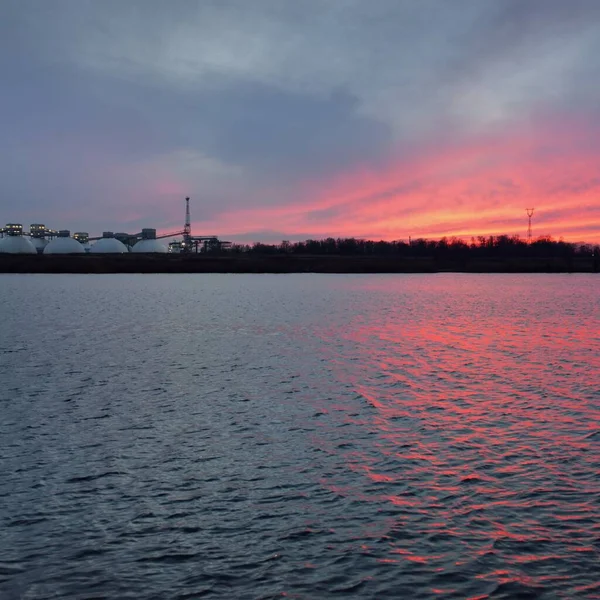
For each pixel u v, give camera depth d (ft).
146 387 99.60
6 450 66.44
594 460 62.85
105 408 85.10
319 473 59.62
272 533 47.21
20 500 53.31
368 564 42.68
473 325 206.59
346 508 51.55
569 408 85.61
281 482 57.36
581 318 233.14
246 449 67.05
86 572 41.88
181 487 56.18
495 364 124.57
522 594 39.06
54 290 401.70
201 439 70.64
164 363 123.95
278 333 179.83
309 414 82.28
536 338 170.40
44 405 86.79
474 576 41.14
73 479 58.08
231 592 39.52
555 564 42.52
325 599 38.73
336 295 371.97
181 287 457.27
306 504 52.44
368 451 66.28
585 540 45.70
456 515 50.11
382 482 57.21
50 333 175.94
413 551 44.42
